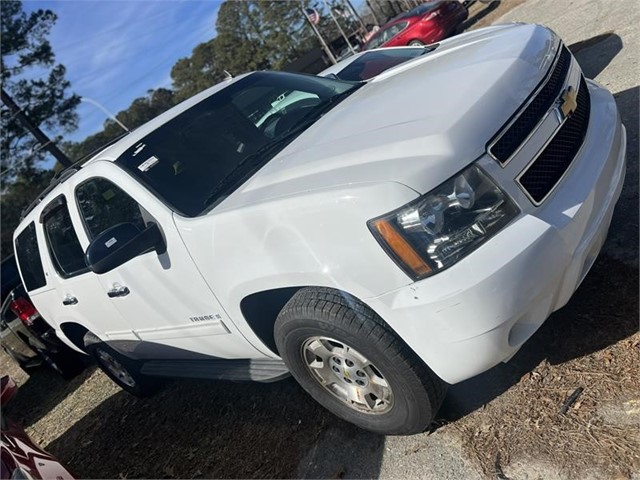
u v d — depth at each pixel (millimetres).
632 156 3912
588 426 2299
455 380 2346
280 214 2400
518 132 2352
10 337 6547
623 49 6160
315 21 25531
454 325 2146
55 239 4109
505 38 3143
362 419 2750
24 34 23266
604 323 2721
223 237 2635
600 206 2453
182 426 3891
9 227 24484
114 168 3303
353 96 3488
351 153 2441
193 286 2926
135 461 3826
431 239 2135
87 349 4691
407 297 2193
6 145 24172
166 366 3883
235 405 3729
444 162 2176
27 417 5918
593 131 2709
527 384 2648
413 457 2602
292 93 3873
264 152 3143
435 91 2678
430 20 14312
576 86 2797
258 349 3035
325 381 2797
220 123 3492
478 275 2104
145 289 3242
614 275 2967
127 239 2844
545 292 2211
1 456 2359
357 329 2379
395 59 5684
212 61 40375
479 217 2166
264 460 3105
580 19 8648
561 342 2760
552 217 2287
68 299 4164
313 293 2484
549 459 2256
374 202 2172
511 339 2238
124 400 4867
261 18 39250
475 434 2543
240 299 2740
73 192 3701
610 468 2100
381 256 2195
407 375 2377
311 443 3037
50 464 2836
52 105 24203
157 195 3059
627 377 2402
